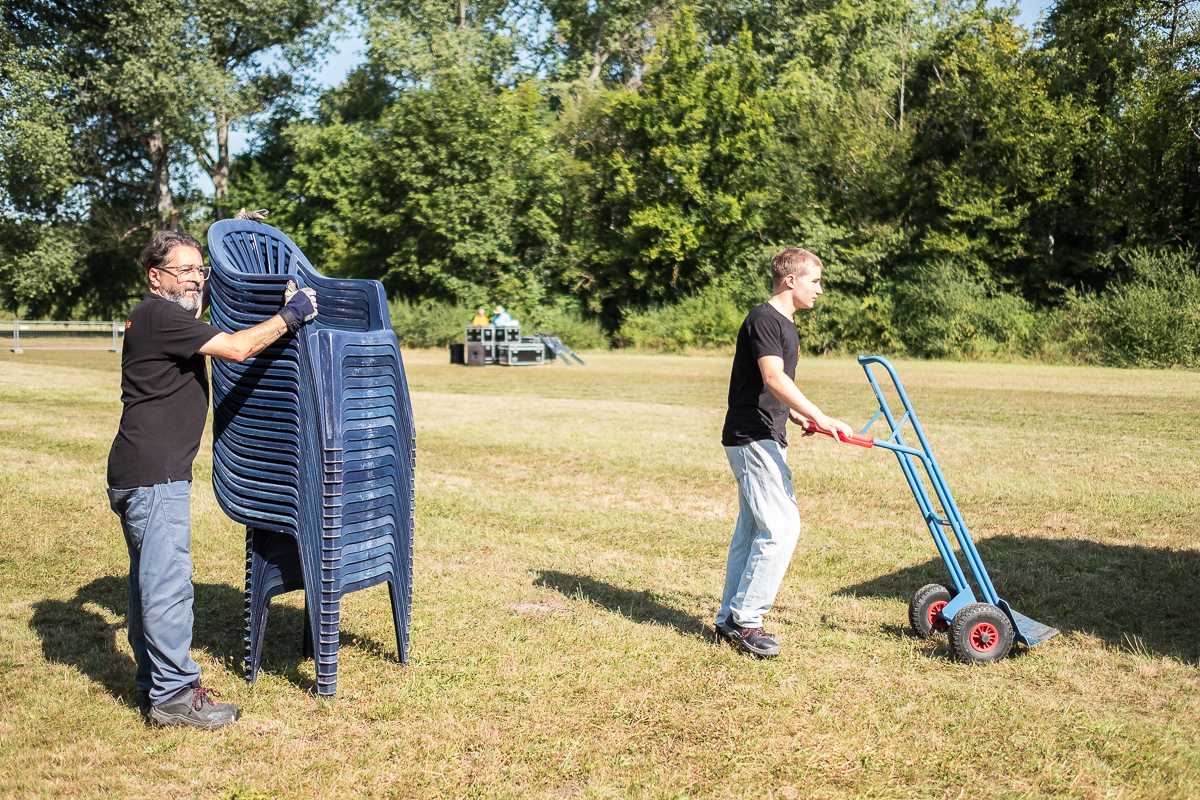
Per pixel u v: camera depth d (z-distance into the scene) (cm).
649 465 873
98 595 490
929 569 543
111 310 4153
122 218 3772
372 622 449
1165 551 575
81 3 3384
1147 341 2516
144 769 304
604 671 388
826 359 2947
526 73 4225
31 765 306
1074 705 355
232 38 3656
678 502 722
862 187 3359
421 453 940
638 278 3484
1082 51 3138
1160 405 1420
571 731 334
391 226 3341
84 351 2753
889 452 959
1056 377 2053
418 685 374
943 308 2948
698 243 3372
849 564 555
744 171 3409
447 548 584
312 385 348
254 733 332
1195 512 675
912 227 3275
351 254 3516
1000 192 3064
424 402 1423
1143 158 2886
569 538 615
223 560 555
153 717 336
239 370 367
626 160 3538
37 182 3178
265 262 400
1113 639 431
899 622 455
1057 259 3105
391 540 382
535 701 359
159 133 3528
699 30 4184
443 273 3341
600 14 4253
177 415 334
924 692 367
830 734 331
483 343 2408
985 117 3105
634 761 311
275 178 3984
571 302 3559
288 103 4022
